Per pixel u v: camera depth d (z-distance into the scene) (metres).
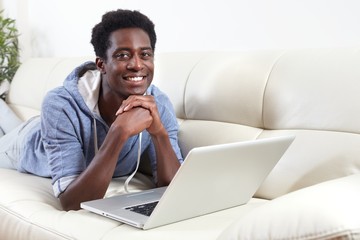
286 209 0.72
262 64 1.41
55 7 2.83
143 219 0.98
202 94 1.53
